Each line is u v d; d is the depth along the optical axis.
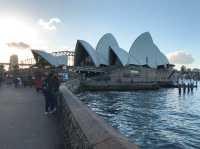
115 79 90.00
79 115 5.35
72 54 102.12
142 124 24.81
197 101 51.12
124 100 49.50
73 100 8.09
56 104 11.46
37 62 85.56
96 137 3.57
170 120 27.83
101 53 99.81
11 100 16.72
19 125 8.84
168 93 72.94
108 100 48.66
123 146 2.94
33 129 8.22
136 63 100.25
